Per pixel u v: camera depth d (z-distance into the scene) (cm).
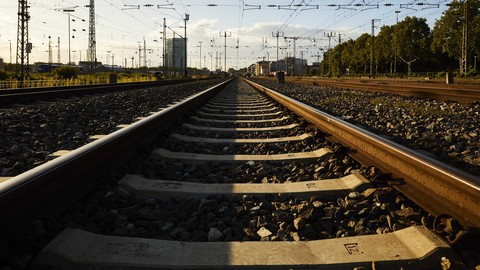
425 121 877
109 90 2214
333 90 2436
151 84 3338
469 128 762
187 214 343
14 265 231
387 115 1023
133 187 388
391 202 355
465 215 274
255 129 810
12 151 545
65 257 243
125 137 474
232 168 506
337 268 244
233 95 2247
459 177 279
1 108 1116
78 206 332
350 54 11331
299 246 270
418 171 342
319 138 659
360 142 500
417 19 8094
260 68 15300
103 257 248
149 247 263
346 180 416
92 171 386
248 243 274
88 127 816
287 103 1159
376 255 254
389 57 9131
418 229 276
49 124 799
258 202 371
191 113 1047
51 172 295
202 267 241
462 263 239
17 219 255
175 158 526
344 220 332
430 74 6700
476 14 6184
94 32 6700
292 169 498
